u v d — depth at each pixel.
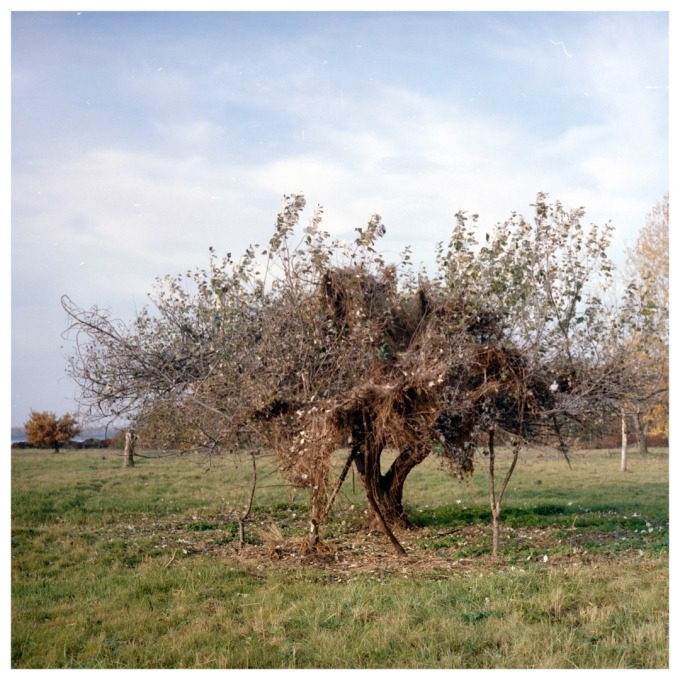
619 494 19.69
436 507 16.88
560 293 11.27
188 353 11.94
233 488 20.38
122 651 7.30
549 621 7.80
